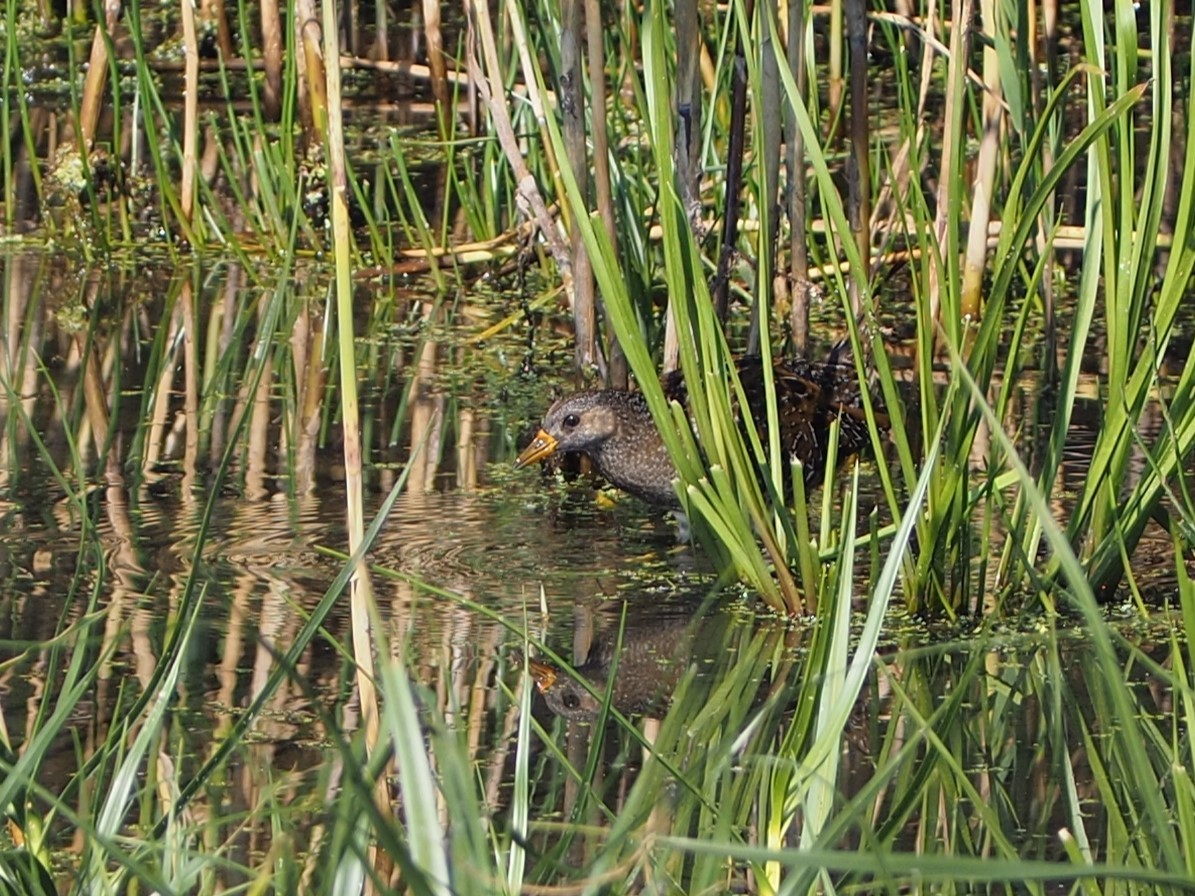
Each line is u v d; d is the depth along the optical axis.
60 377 13.56
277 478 11.59
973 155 17.59
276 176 17.14
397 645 9.05
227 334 14.76
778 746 7.93
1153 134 8.87
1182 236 8.93
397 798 7.34
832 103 18.25
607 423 11.23
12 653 8.77
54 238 17.14
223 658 8.80
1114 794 7.58
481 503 11.34
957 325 8.90
